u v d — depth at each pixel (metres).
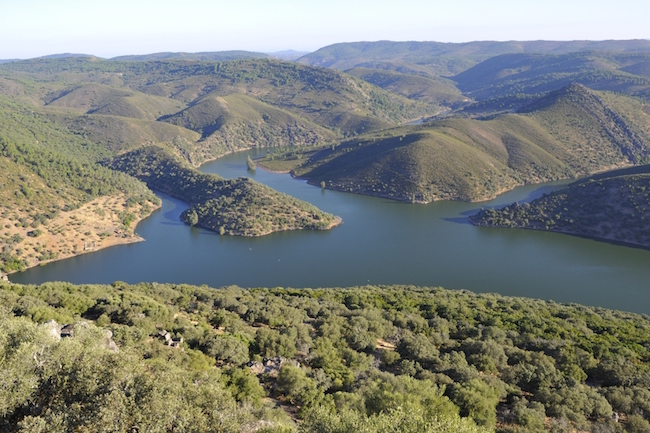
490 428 39.62
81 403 29.31
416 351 62.75
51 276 135.12
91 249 156.88
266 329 64.06
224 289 102.44
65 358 32.09
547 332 78.56
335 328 68.75
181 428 28.64
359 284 134.12
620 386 56.00
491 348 63.91
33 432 25.83
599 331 83.31
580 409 47.59
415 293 105.69
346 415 32.16
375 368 54.94
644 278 138.00
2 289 67.44
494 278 138.88
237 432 30.45
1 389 28.19
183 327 60.06
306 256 157.88
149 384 30.03
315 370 51.66
